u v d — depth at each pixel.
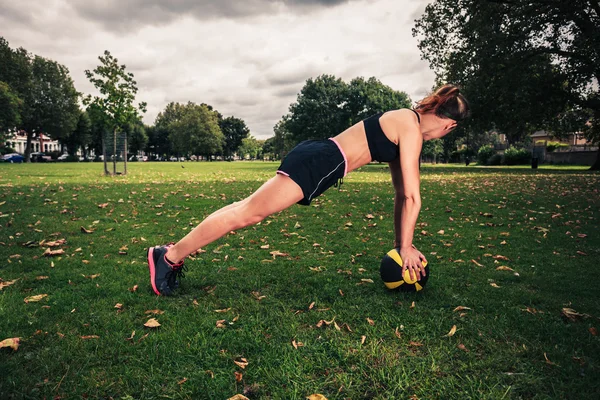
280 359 2.05
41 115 53.56
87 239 4.82
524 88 22.92
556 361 2.03
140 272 3.51
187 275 3.40
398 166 2.99
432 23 27.33
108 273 3.46
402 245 2.78
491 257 4.15
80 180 13.73
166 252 2.94
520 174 21.00
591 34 20.69
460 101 2.57
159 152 104.19
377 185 12.85
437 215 7.00
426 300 2.87
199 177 17.00
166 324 2.45
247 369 1.97
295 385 1.82
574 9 20.20
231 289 3.09
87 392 1.75
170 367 1.97
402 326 2.38
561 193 10.42
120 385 1.82
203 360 2.04
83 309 2.64
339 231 5.52
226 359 2.05
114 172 17.83
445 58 28.28
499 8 23.56
